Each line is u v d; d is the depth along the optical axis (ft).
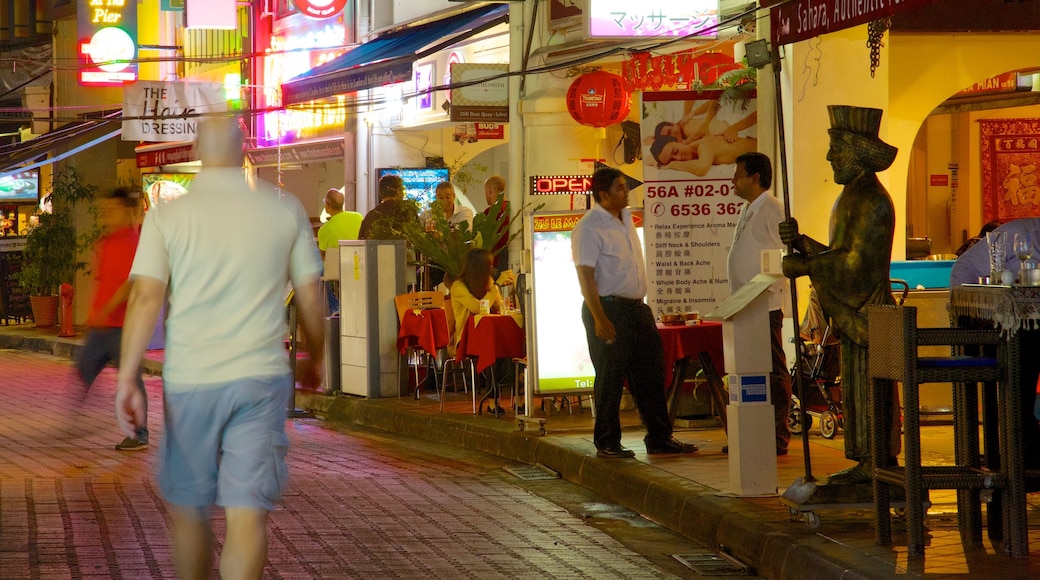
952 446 37.96
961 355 26.00
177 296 19.49
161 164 103.19
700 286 46.37
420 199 77.20
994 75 49.62
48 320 107.45
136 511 31.14
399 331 54.03
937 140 69.82
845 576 22.62
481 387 57.52
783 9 37.99
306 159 88.84
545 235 43.62
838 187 46.16
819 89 46.01
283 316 20.06
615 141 63.62
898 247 49.80
